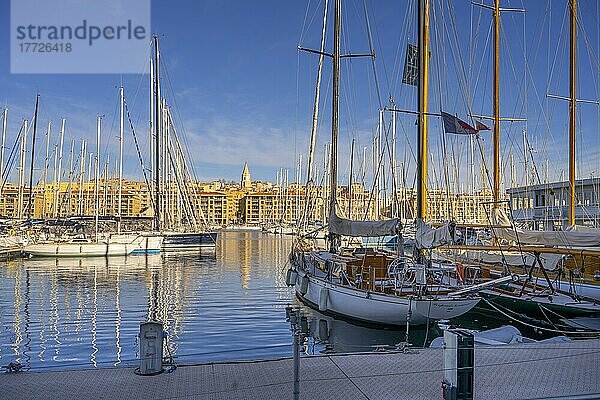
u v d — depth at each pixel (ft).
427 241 46.26
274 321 53.31
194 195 205.26
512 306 50.44
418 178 53.78
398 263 48.32
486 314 53.78
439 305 42.50
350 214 124.16
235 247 210.59
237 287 81.51
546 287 52.39
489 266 64.34
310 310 57.00
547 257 53.83
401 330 46.39
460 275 54.08
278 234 363.15
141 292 75.41
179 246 161.68
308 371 24.04
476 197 108.37
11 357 39.11
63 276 94.43
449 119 61.26
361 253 67.72
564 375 23.39
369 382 22.52
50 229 158.71
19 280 88.33
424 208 53.26
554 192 107.86
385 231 49.73
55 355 39.70
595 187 96.22
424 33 57.26
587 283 50.85
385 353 27.14
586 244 44.93
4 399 20.25
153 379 22.79
